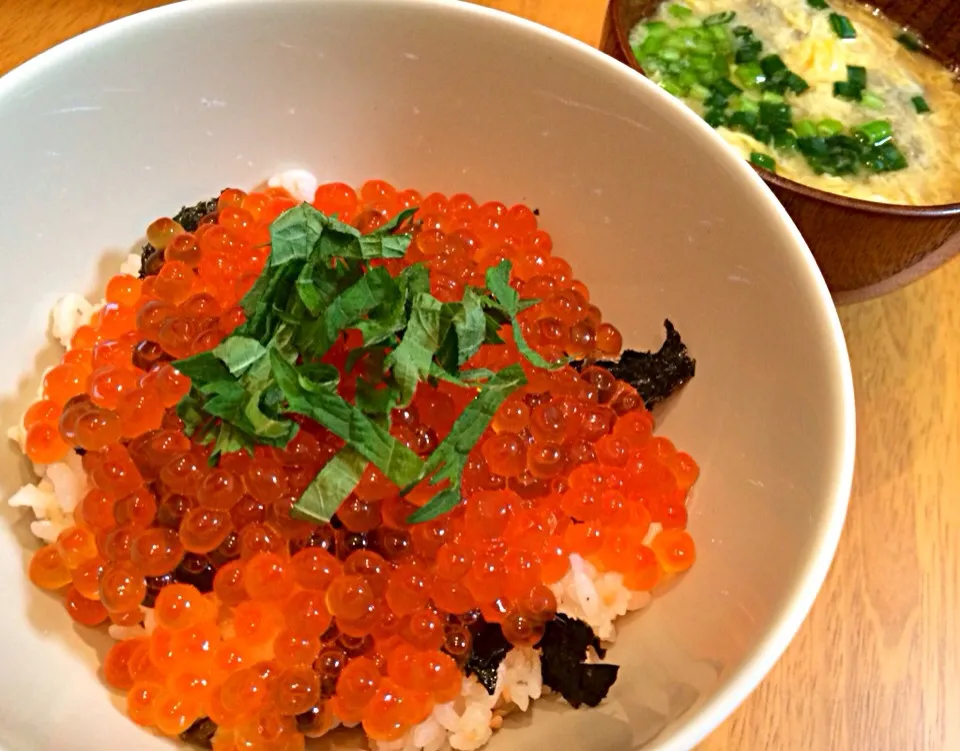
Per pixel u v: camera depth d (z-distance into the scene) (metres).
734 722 0.14
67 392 0.13
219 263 0.14
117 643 0.12
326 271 0.13
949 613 0.15
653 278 0.15
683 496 0.14
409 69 0.16
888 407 0.18
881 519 0.16
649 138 0.15
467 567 0.12
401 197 0.16
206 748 0.11
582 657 0.12
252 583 0.12
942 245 0.17
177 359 0.13
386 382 0.13
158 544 0.12
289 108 0.16
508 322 0.14
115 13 0.19
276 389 0.12
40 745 0.10
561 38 0.15
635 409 0.14
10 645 0.11
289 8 0.15
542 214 0.16
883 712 0.14
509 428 0.13
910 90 0.22
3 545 0.12
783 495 0.12
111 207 0.15
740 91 0.22
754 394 0.13
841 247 0.17
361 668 0.11
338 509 0.12
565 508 0.13
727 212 0.14
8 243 0.13
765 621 0.11
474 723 0.12
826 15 0.23
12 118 0.13
